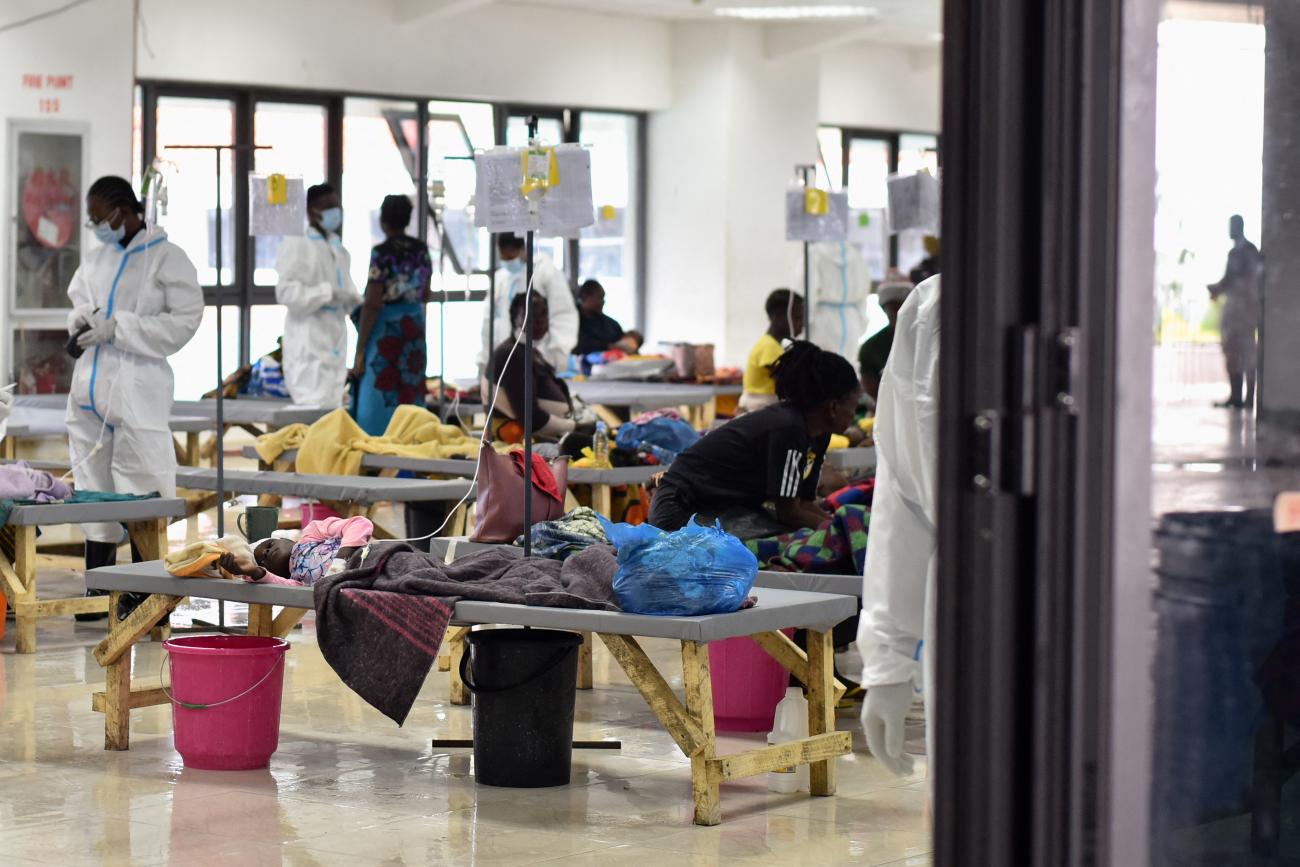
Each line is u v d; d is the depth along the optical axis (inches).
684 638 156.4
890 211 381.7
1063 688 58.1
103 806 165.3
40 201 398.3
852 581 186.2
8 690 218.7
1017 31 58.1
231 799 168.4
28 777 176.2
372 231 567.2
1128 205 58.7
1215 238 66.7
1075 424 57.8
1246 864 68.4
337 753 188.5
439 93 569.9
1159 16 59.4
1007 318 58.2
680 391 410.3
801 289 499.2
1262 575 67.9
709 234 633.0
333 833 156.6
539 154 174.7
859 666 236.2
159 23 503.8
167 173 267.6
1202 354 66.1
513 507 199.9
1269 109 67.7
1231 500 66.9
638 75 625.3
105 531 265.7
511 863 147.6
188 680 179.6
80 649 246.7
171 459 274.7
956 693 59.1
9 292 394.0
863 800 171.6
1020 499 58.2
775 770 169.2
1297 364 68.6
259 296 538.0
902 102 731.4
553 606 165.3
